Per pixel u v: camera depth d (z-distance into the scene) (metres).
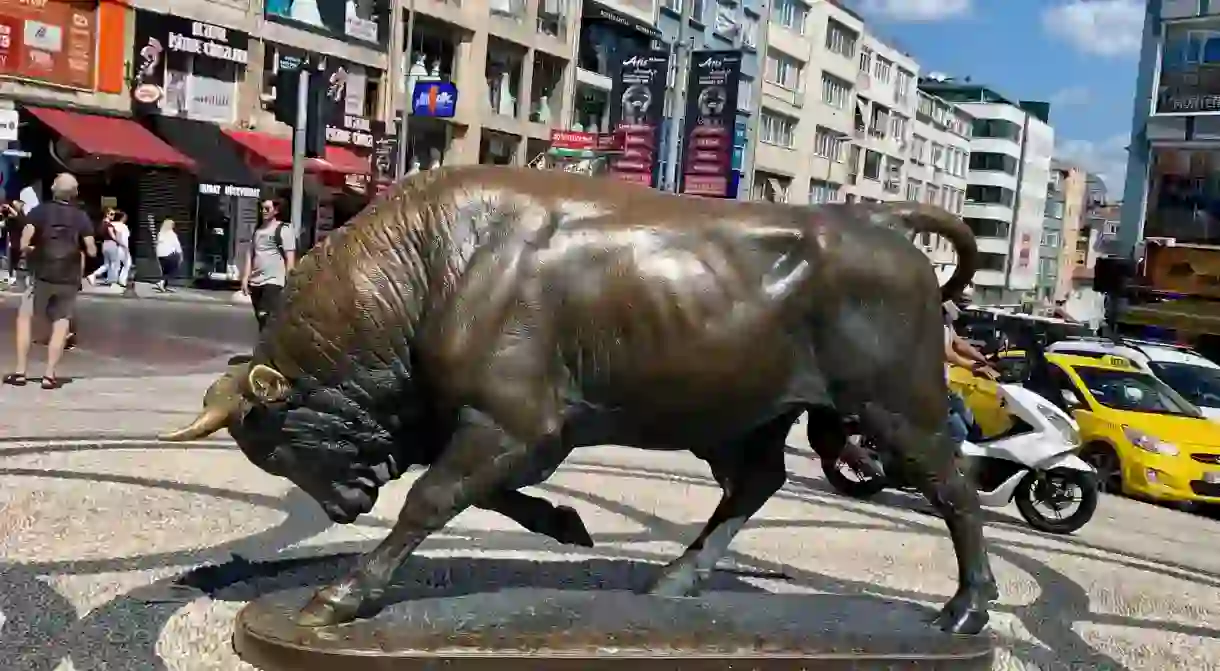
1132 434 12.65
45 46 24.92
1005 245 93.25
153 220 26.98
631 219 4.32
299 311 4.23
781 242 4.42
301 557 5.63
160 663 4.05
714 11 50.38
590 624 4.22
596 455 10.21
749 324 4.32
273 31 30.03
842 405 4.52
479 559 5.75
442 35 36.28
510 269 4.18
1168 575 7.67
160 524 6.07
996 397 9.98
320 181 31.48
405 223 4.25
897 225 4.63
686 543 6.79
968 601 4.67
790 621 4.52
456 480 4.17
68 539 5.61
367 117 33.59
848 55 64.69
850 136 65.62
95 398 10.45
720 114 32.12
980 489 9.62
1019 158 93.50
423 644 3.96
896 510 9.09
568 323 4.23
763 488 5.09
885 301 4.44
